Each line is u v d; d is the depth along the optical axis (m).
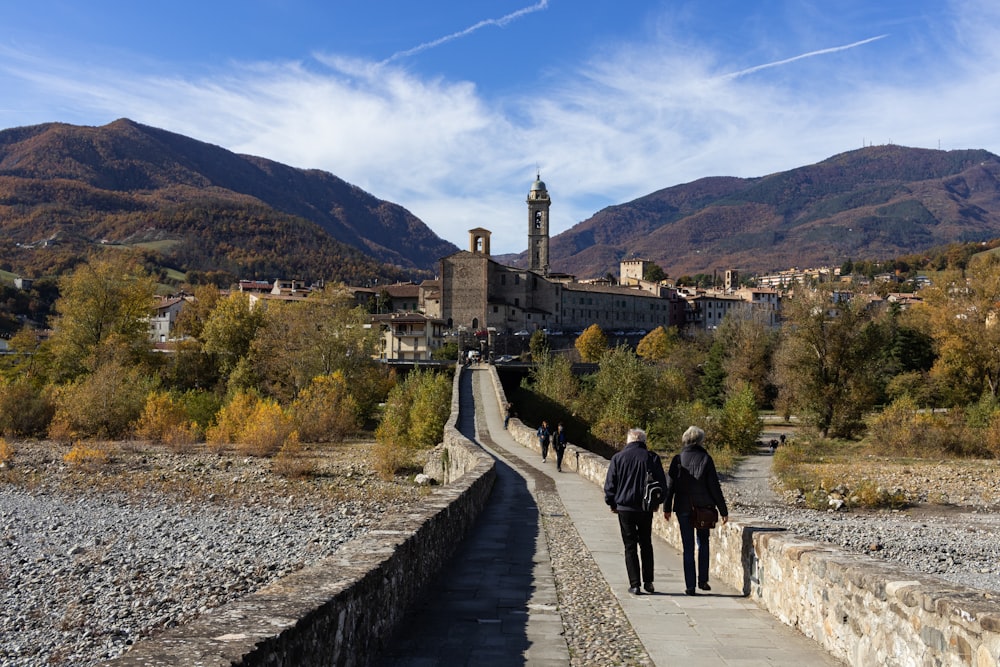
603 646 9.04
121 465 49.50
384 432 63.28
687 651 8.83
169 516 32.34
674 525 16.34
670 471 12.20
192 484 42.03
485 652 8.76
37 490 39.62
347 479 45.00
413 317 146.88
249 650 5.11
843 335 75.31
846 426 75.25
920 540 31.45
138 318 93.31
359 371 86.31
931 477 51.31
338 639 6.91
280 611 6.18
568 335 166.50
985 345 82.56
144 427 65.31
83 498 37.28
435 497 15.90
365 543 9.86
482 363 103.19
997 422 64.31
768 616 10.48
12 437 65.56
